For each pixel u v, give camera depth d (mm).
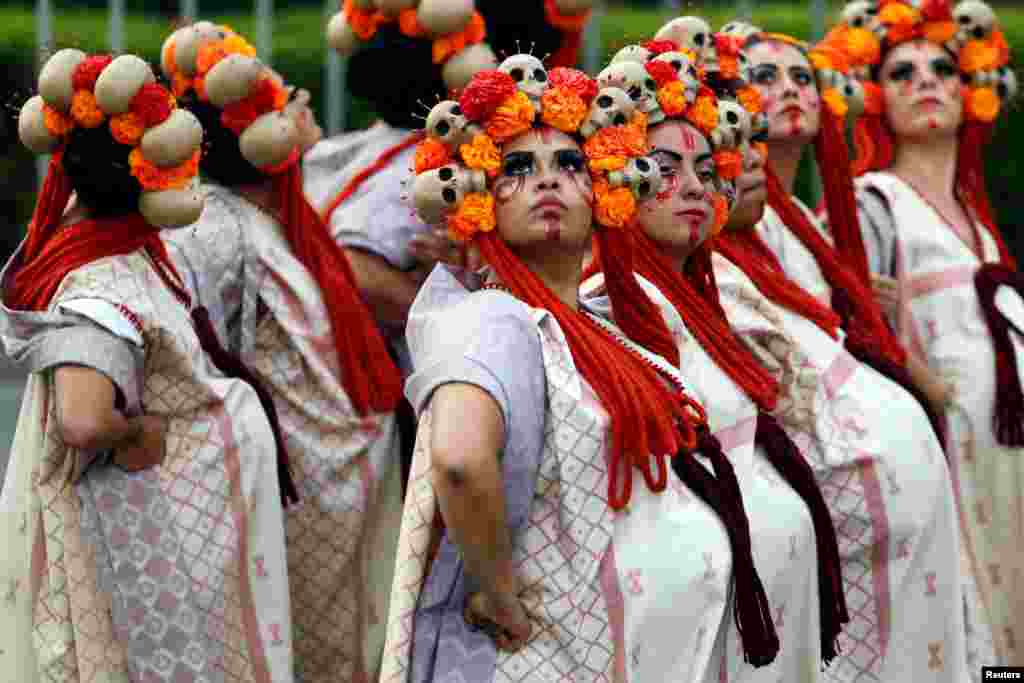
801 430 12102
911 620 12180
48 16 19266
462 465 9023
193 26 12758
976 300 14703
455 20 13469
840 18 15609
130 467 11258
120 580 11219
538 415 9516
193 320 12195
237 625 11750
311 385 12766
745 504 10891
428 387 9406
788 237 13453
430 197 9805
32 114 11289
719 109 11289
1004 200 21828
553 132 9938
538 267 10023
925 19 15195
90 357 10891
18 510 11367
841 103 13797
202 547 11578
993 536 14570
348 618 12891
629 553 9664
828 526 11320
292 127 12688
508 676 9555
